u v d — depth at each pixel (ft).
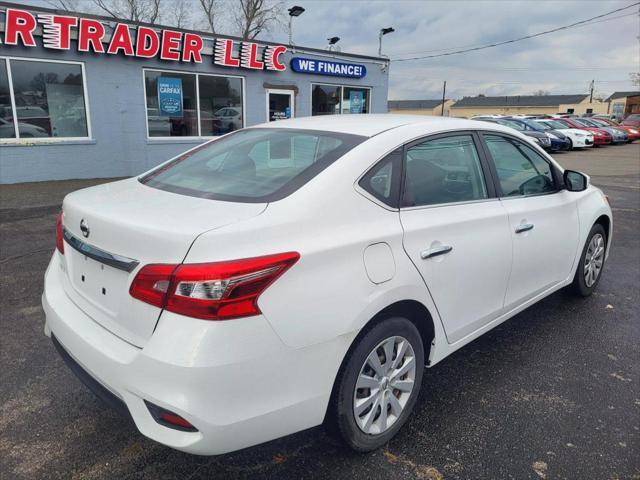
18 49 31.22
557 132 70.69
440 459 8.02
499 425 8.91
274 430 6.61
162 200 7.62
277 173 7.93
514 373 10.72
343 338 7.00
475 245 9.28
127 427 8.66
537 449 8.29
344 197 7.43
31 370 10.34
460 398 9.73
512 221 10.38
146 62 36.06
